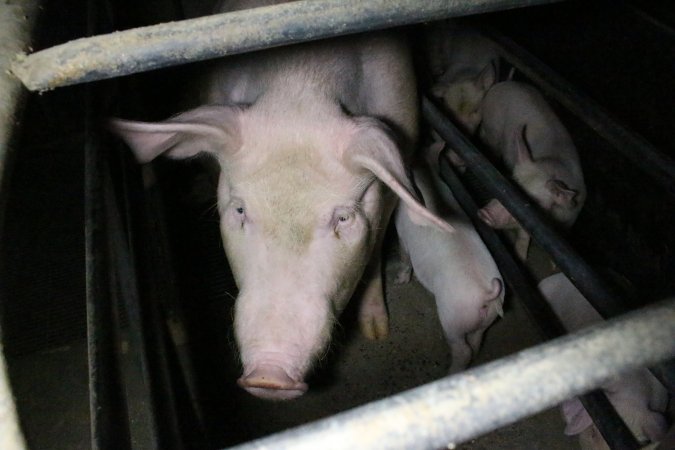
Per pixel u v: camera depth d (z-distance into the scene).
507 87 1.90
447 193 1.48
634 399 1.08
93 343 0.52
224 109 0.88
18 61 0.45
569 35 1.81
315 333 0.84
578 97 1.12
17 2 0.49
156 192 1.48
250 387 0.83
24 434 0.31
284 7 0.49
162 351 0.89
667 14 1.61
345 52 1.06
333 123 0.88
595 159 1.78
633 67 1.57
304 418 1.31
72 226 1.77
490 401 0.32
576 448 1.23
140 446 1.23
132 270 0.91
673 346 0.36
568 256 0.97
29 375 1.39
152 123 0.80
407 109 1.20
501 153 1.93
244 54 1.05
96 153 0.77
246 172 0.86
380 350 1.43
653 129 1.52
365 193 0.92
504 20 2.04
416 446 0.31
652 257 1.48
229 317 1.52
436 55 2.32
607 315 0.86
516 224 1.46
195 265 1.64
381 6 0.50
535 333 1.47
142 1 2.11
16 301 1.56
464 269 1.26
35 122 2.04
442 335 1.47
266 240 0.85
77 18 2.02
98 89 0.90
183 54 0.47
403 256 1.54
